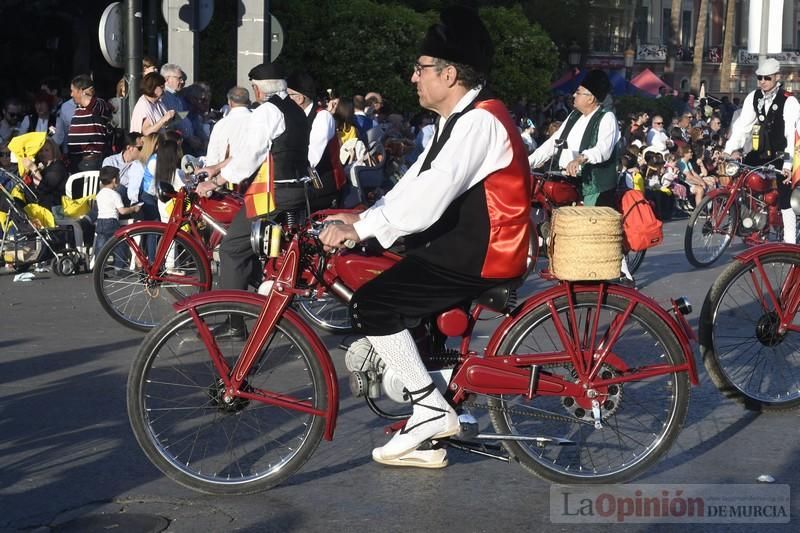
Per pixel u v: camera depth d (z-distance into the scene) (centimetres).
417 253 459
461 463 513
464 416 475
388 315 457
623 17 5478
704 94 3712
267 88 765
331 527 438
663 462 516
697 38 5916
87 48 2062
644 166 1752
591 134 899
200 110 1277
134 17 1203
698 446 539
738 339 596
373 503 463
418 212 435
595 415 476
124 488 482
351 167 1134
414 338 480
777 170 1079
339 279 482
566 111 2756
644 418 499
